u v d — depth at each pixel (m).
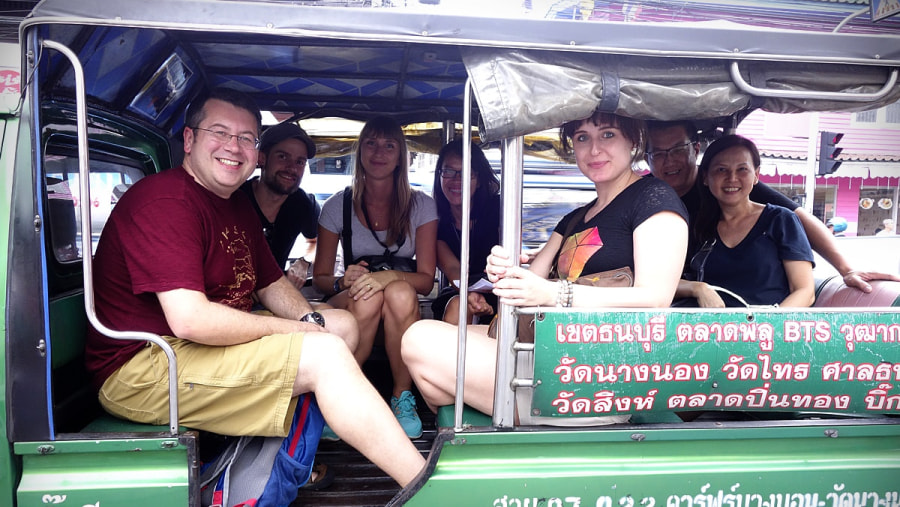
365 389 1.90
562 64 1.75
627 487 1.84
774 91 1.84
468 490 1.80
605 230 2.07
